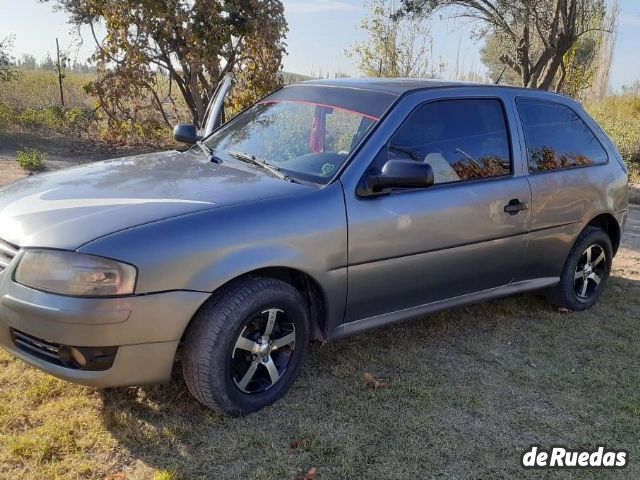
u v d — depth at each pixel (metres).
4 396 3.30
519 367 4.12
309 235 3.29
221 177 3.57
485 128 4.28
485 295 4.39
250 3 12.38
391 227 3.62
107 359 2.88
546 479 3.01
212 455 2.98
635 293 5.80
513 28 15.47
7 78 15.40
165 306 2.89
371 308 3.73
